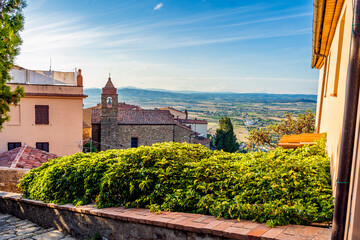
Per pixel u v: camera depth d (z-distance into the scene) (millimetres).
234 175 5984
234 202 5109
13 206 9430
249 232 4105
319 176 5395
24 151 16891
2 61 9422
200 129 75250
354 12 2910
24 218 9000
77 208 6836
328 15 6414
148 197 6309
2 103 9742
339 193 3062
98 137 41188
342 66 4945
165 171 6727
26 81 27266
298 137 9961
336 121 5152
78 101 27781
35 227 8117
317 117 14836
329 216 4250
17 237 7074
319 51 10266
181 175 6496
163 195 6273
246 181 5684
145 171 6691
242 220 4754
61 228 7488
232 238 4156
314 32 7648
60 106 27359
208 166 6426
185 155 7617
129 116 43094
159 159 7012
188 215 5387
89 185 7348
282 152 7465
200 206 5508
